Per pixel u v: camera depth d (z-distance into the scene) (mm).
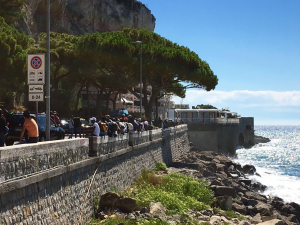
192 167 35375
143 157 26000
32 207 9297
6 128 16344
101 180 15797
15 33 34875
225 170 42500
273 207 24781
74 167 12195
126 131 23578
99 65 43469
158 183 22250
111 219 13227
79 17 98750
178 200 18438
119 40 40844
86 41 42000
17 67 31234
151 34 47156
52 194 10641
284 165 68688
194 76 42625
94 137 15211
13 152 8359
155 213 15195
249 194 28078
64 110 54375
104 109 65125
